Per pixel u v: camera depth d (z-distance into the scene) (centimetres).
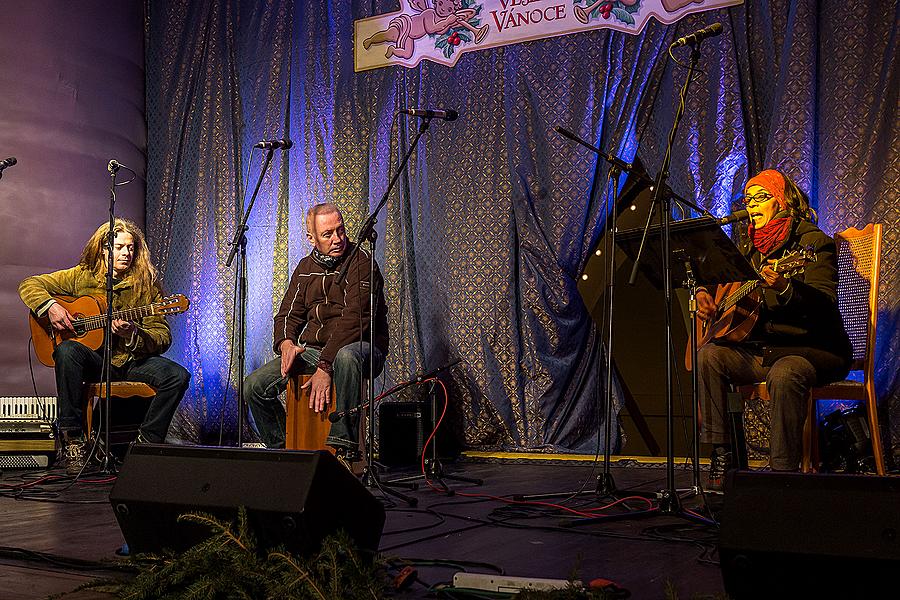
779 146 445
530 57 516
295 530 182
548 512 310
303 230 577
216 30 618
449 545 254
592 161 496
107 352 426
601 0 496
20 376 554
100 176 610
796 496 162
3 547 250
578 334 504
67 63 593
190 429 600
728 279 309
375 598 175
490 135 527
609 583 192
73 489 389
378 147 556
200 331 603
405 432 480
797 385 332
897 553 150
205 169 612
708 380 359
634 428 495
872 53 434
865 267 381
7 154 561
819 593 158
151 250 632
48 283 489
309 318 439
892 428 417
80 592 188
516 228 519
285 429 452
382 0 562
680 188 475
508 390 515
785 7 460
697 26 477
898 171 425
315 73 579
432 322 538
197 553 181
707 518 277
